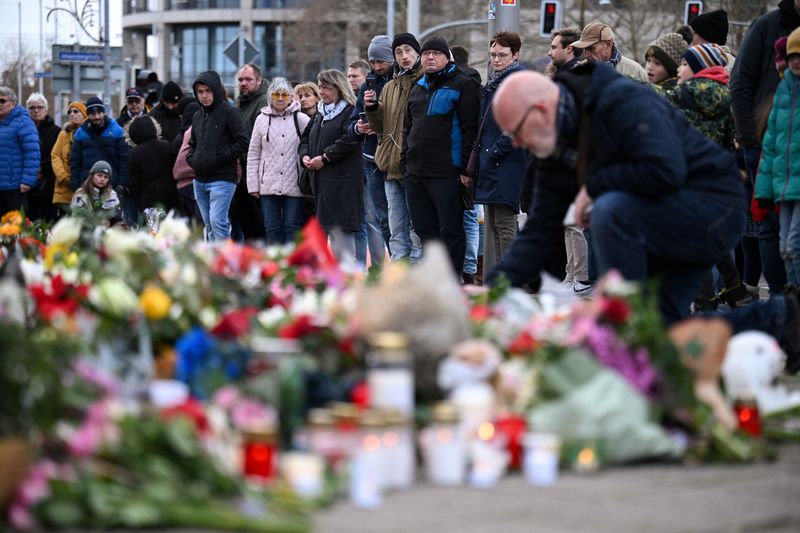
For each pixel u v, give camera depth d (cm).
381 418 794
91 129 3080
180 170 2816
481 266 2727
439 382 891
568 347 900
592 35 1942
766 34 1719
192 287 966
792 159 1584
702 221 1115
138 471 706
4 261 1452
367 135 2417
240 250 1138
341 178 2392
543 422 867
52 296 931
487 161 2033
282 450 809
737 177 1145
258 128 2559
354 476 754
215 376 838
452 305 902
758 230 2025
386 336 848
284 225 2583
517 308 1048
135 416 728
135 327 891
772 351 998
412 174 2111
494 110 1123
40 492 680
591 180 1115
